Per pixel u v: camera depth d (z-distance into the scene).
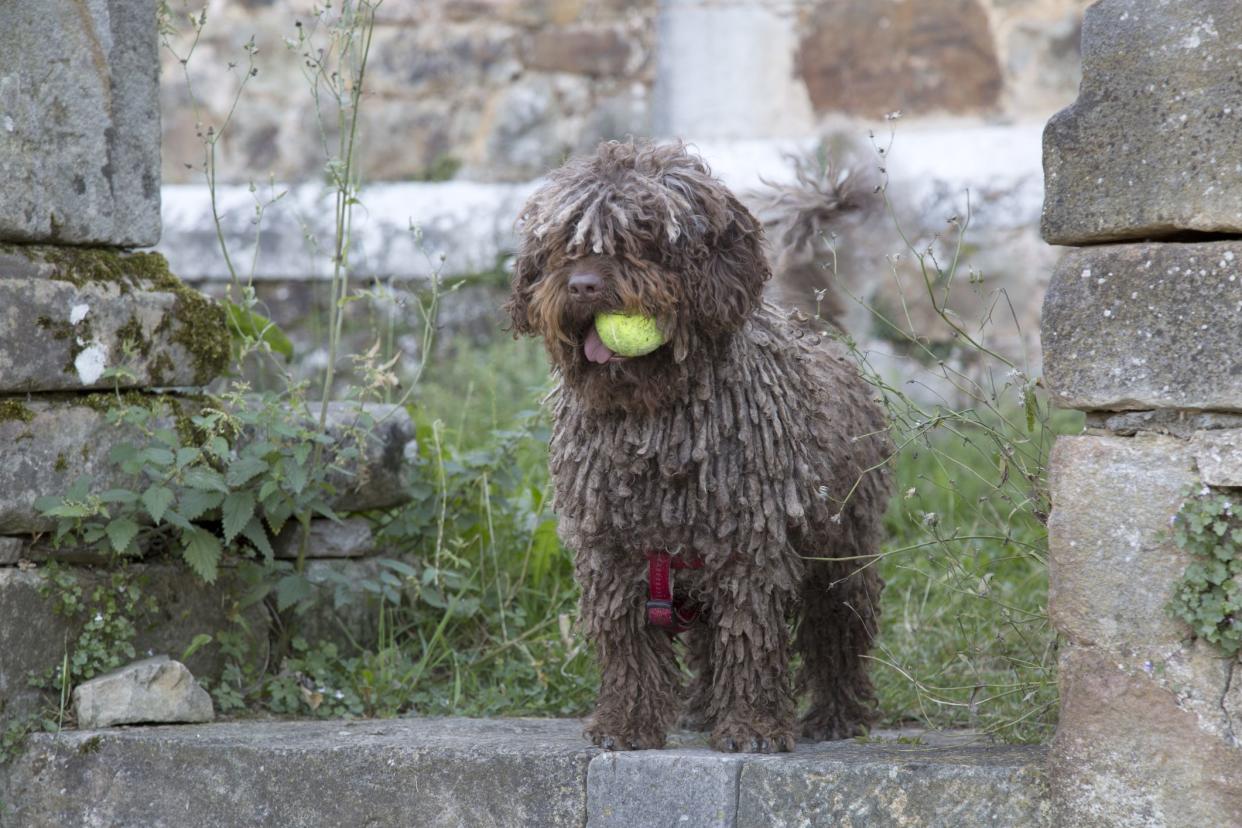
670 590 5.82
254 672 7.30
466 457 8.39
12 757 6.27
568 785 5.63
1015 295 12.20
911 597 8.74
